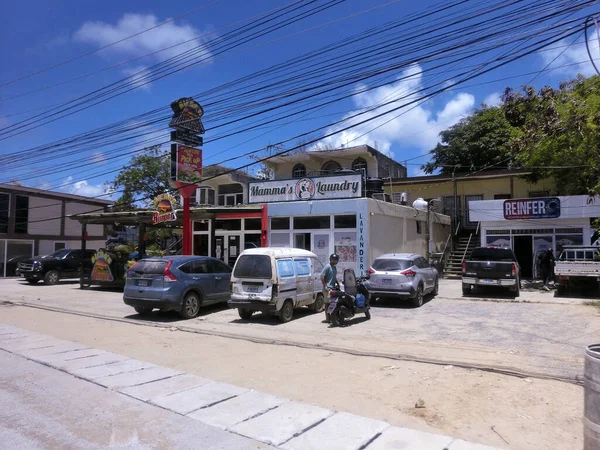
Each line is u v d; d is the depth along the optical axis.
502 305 14.09
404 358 7.76
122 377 6.68
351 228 18.00
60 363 7.50
